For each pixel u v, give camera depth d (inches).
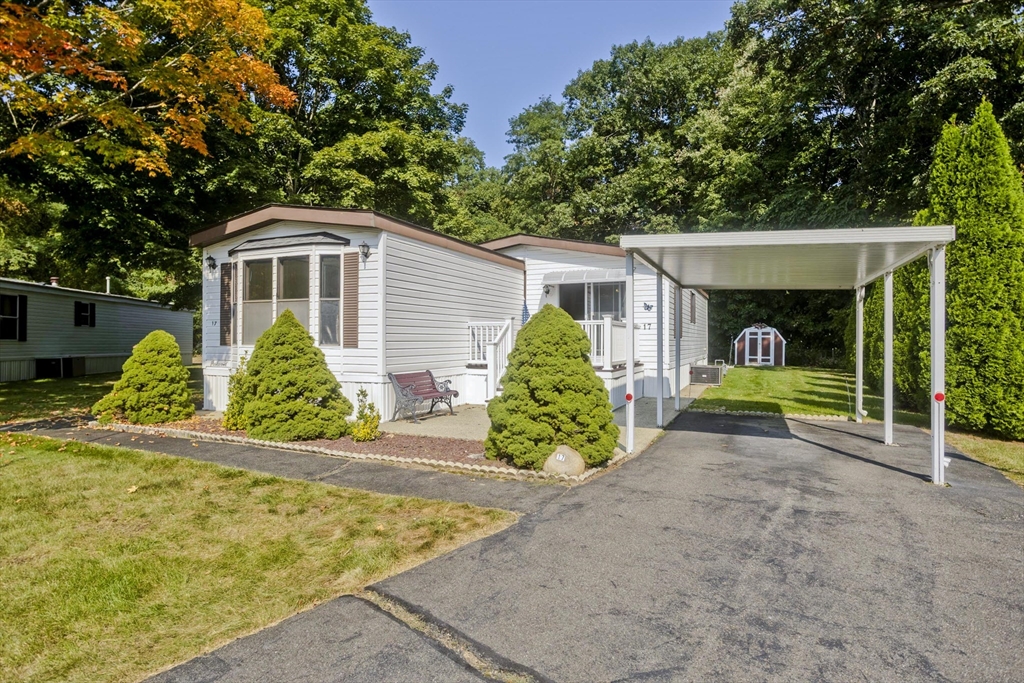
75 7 374.9
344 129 687.1
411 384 360.5
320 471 231.3
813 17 614.9
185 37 399.2
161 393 347.9
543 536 163.3
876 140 660.7
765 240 236.7
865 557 149.7
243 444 282.5
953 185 340.2
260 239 375.6
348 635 113.0
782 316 1024.9
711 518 179.2
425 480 219.1
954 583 134.9
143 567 143.1
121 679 99.0
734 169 910.4
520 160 1296.8
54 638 111.8
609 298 529.0
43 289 664.4
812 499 199.6
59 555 150.1
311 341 307.3
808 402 481.1
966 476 234.1
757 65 788.6
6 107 387.9
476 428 329.7
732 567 143.3
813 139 848.9
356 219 337.4
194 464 238.1
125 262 510.3
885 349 307.9
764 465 250.8
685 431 342.3
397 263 355.6
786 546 156.9
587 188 1112.2
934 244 225.9
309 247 357.7
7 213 729.0
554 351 241.1
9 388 548.7
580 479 219.5
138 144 447.2
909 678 98.3
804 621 117.6
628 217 1027.3
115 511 183.3
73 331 715.4
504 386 251.6
